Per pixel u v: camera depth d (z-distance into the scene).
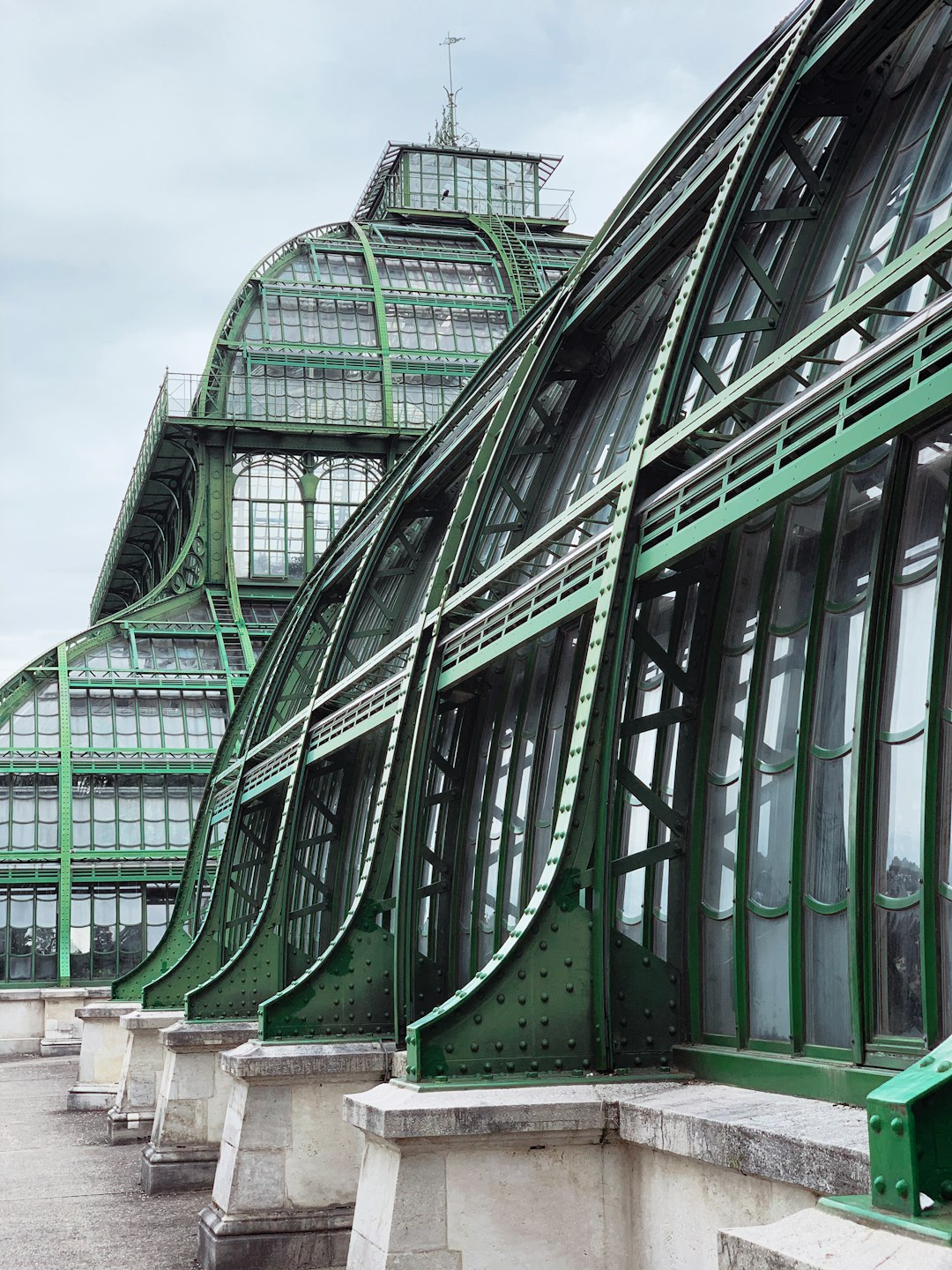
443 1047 9.55
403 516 21.41
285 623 28.56
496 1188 8.90
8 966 38.38
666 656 10.45
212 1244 13.68
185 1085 19.11
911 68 10.89
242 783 25.23
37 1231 16.33
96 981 38.72
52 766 40.38
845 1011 8.44
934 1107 4.05
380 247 51.31
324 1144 14.01
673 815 10.26
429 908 15.70
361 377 48.25
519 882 13.44
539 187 57.50
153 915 39.75
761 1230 4.34
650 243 13.68
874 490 9.02
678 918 10.19
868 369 7.86
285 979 19.91
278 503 47.44
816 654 9.17
